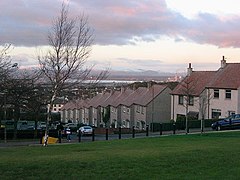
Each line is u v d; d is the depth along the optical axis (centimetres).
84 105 8788
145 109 6544
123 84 8656
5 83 3111
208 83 5731
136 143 2134
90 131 4600
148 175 1040
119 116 7562
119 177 1015
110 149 1764
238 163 1213
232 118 4297
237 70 5600
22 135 4378
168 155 1366
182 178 998
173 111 6222
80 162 1216
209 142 2058
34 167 1133
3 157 1430
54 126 5372
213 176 1019
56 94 2480
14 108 3775
